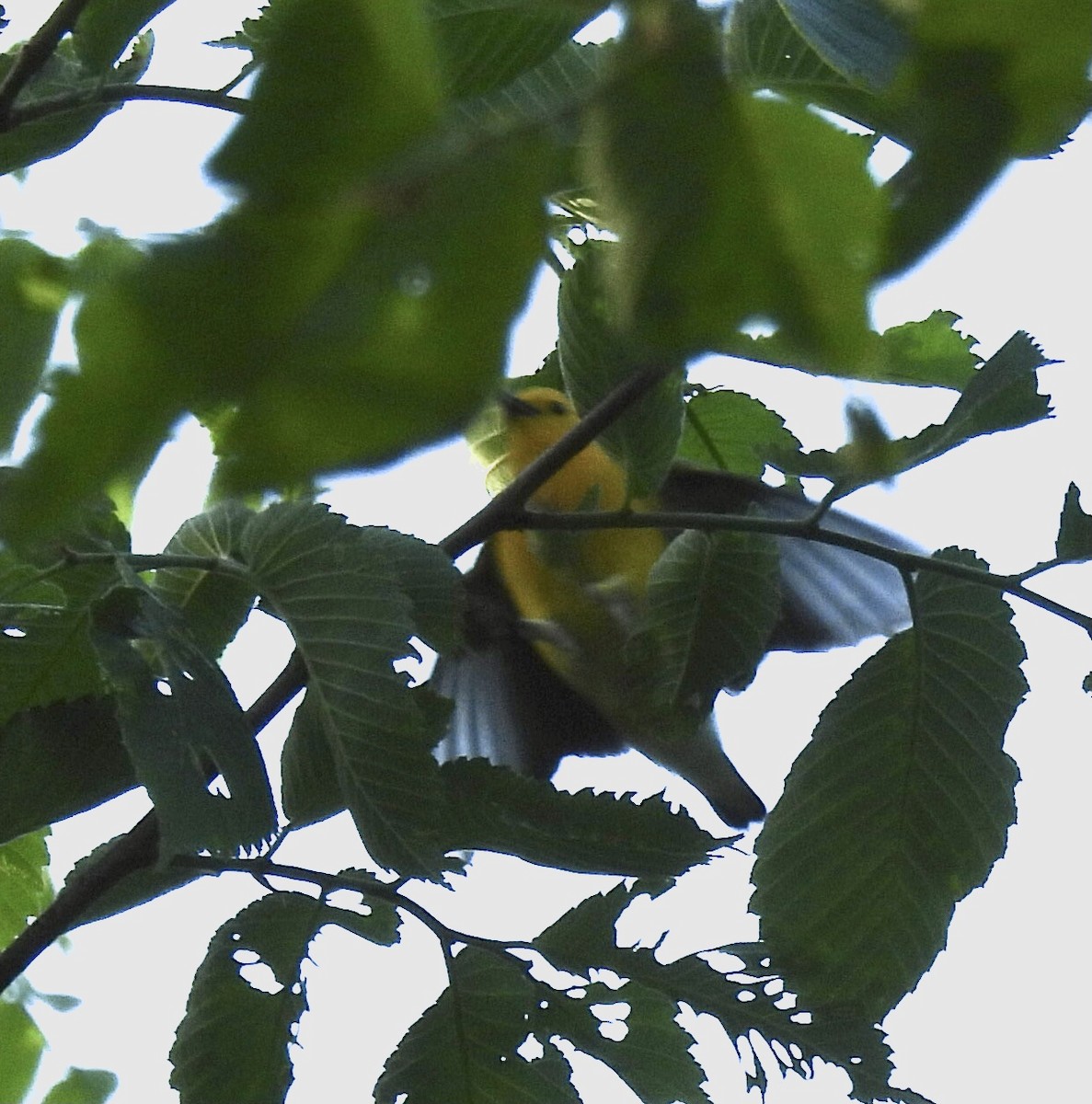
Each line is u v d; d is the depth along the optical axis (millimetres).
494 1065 4438
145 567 4031
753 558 4723
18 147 3777
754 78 944
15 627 4348
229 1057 4363
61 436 694
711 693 4781
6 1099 5418
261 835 3654
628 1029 4438
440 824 3787
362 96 740
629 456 4457
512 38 1148
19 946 4152
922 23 792
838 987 4410
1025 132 776
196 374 704
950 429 3727
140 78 3943
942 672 4465
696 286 770
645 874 4332
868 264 771
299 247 722
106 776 4184
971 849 4457
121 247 761
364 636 3924
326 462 722
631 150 782
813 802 4480
